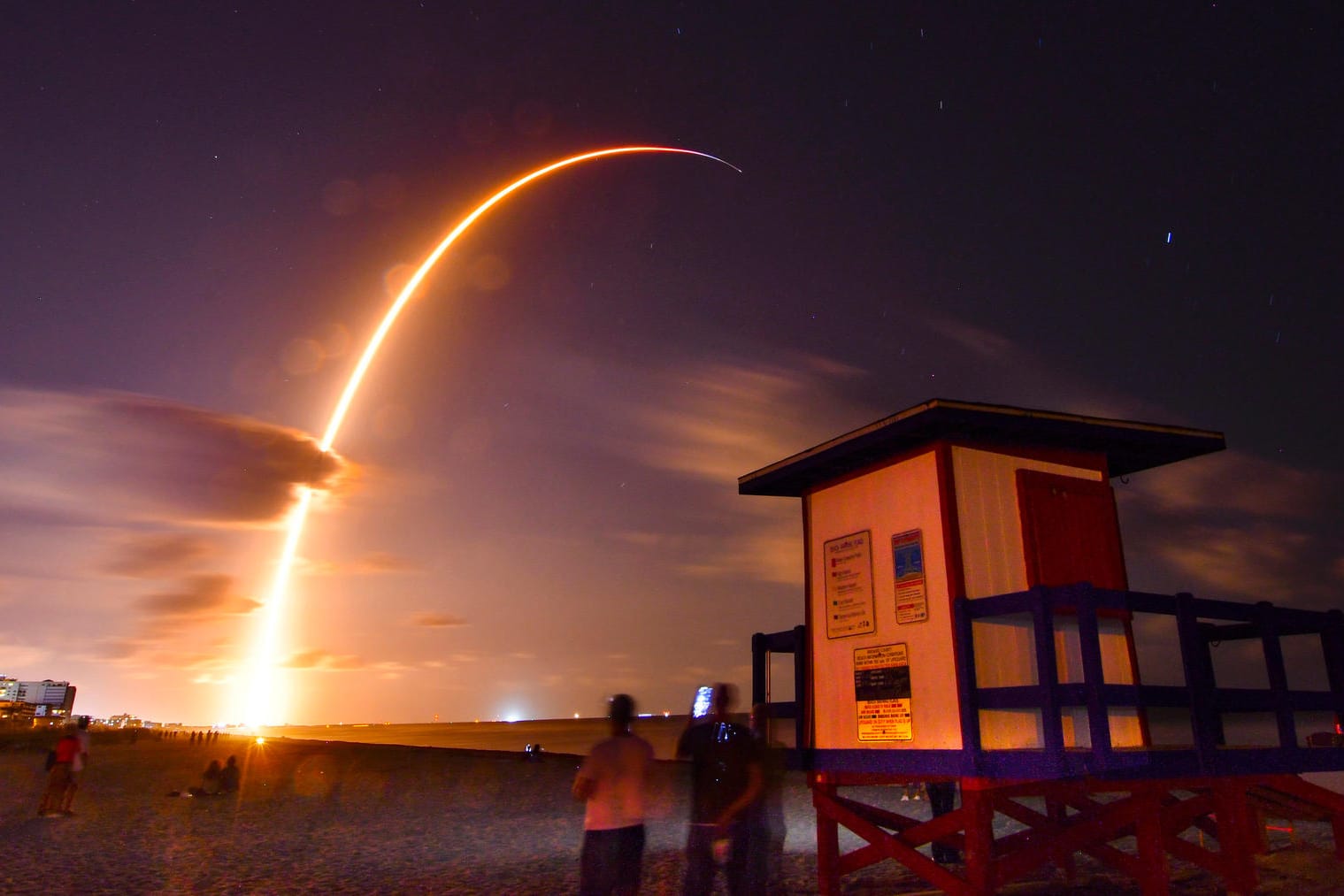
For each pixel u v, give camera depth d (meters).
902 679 8.38
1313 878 8.48
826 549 9.62
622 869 6.26
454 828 19.88
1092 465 9.22
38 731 113.75
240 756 61.19
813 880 10.39
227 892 11.77
